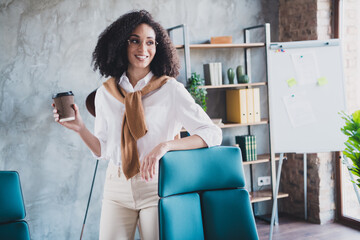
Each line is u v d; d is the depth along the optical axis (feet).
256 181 14.85
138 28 6.22
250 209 5.51
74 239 12.37
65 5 11.91
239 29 14.32
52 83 11.91
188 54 12.51
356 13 12.77
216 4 13.92
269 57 12.64
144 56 6.23
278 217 14.73
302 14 13.89
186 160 5.32
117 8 12.52
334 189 13.93
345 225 13.57
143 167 5.47
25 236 5.16
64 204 12.21
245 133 14.69
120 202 6.23
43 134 11.88
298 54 12.42
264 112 15.11
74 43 12.09
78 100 12.25
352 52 13.00
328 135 12.17
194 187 5.39
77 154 12.30
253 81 14.73
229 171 5.55
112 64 6.60
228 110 14.12
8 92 11.44
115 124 6.35
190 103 6.07
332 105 12.20
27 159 11.73
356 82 12.92
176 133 6.47
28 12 11.51
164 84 6.28
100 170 12.64
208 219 5.43
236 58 14.39
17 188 5.17
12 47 11.41
